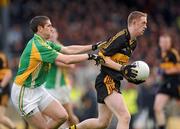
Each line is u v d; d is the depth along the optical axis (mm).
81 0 74688
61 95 34000
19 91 26969
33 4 73562
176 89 38969
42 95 27359
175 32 70000
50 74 34125
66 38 65500
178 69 38938
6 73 36688
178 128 47750
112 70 26812
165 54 39375
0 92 36438
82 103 45312
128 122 26453
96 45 28812
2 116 36781
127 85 49000
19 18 71625
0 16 64625
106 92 26750
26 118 27297
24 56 26812
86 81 52594
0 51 63094
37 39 26703
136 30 26719
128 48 26891
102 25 69375
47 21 27031
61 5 73250
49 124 27656
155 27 69438
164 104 38906
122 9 75750
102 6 74062
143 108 45750
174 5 77562
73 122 33938
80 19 70625
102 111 27500
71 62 26109
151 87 45625
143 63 26422
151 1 77688
